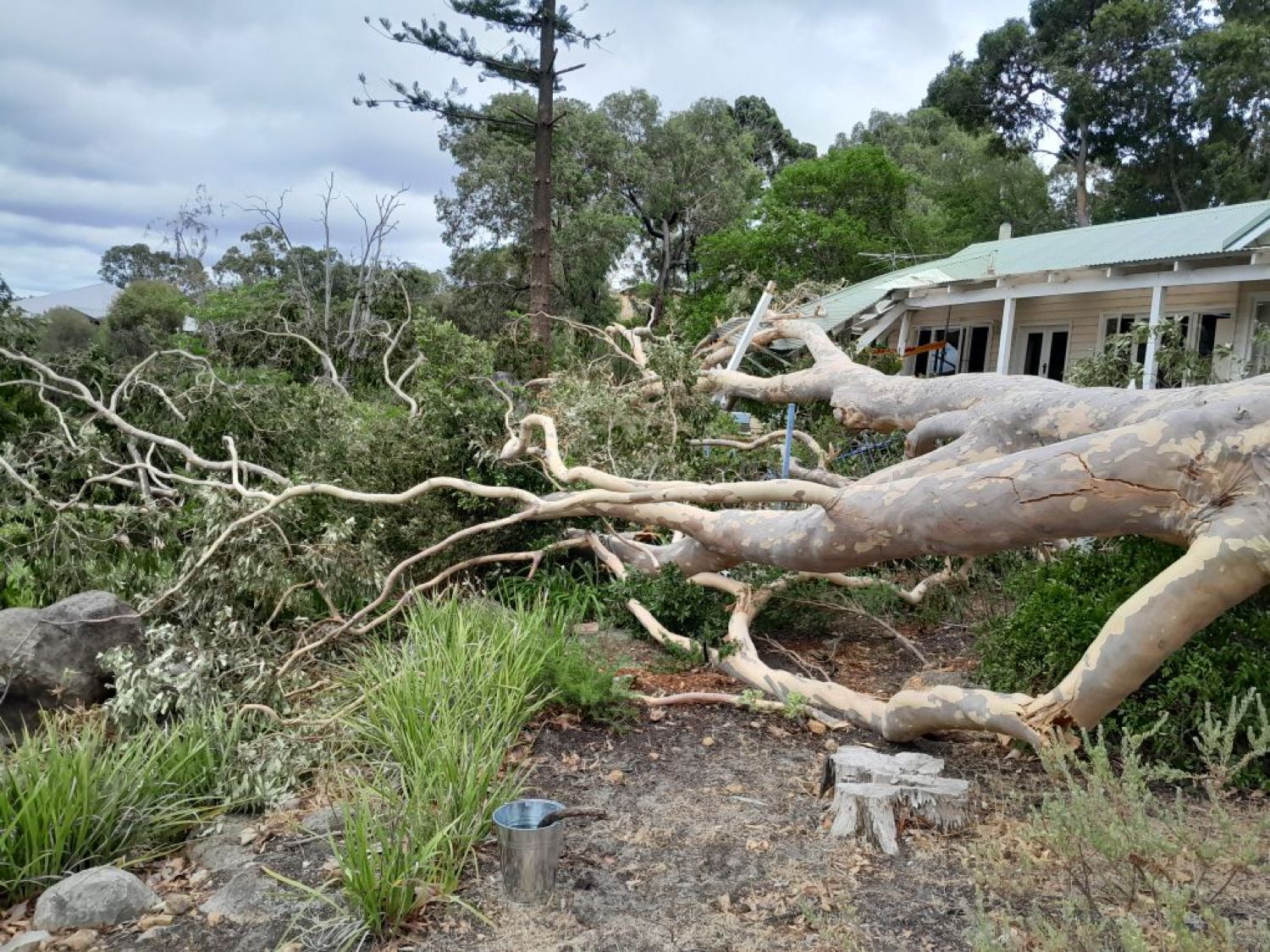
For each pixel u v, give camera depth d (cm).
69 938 312
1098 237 1431
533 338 1287
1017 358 1576
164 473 681
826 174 2408
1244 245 1058
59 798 354
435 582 640
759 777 438
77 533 618
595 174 3491
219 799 406
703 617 645
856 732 495
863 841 370
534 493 734
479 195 3222
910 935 304
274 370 1105
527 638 508
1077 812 242
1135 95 3075
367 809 347
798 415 1162
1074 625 474
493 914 321
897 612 716
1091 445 411
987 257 1556
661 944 304
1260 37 2947
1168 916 233
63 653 465
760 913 322
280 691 493
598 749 468
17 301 864
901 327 1559
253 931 314
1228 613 447
